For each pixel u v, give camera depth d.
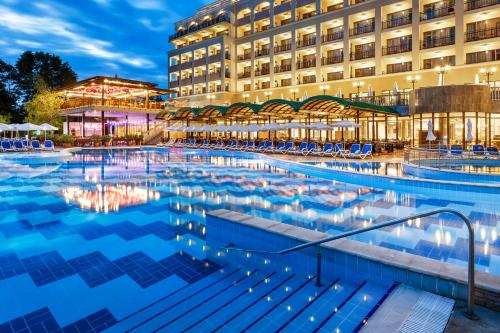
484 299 3.27
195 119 34.31
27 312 3.74
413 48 32.03
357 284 4.20
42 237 6.32
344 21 36.81
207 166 18.56
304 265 4.76
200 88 52.03
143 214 7.99
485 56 29.27
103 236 6.36
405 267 3.79
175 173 15.61
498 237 6.04
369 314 3.54
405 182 11.02
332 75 39.19
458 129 21.64
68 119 40.34
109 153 27.84
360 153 19.77
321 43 38.88
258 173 15.62
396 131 29.08
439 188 10.23
